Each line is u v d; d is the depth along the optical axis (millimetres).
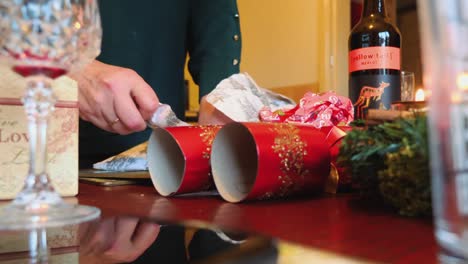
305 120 555
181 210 383
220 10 1215
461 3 224
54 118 486
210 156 459
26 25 362
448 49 228
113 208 399
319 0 2055
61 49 377
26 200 377
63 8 372
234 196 424
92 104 676
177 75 1261
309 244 249
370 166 368
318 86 2078
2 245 296
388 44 575
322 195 455
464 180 225
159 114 637
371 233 276
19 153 479
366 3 606
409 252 230
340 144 420
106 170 697
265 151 402
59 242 299
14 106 477
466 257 216
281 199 429
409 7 1881
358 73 588
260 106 628
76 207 392
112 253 271
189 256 242
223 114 631
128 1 1159
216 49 1205
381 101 573
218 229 297
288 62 2225
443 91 231
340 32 2018
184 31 1265
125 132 703
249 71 2424
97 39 417
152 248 270
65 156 490
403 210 332
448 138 229
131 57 1169
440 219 231
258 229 293
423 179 307
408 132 327
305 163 424
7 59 378
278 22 2254
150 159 493
